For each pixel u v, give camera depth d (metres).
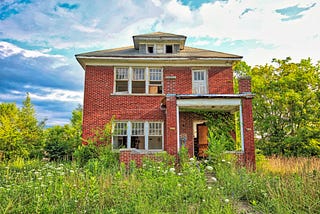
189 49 18.34
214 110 15.32
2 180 7.89
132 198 5.21
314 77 20.08
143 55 15.67
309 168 9.54
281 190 6.13
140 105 15.51
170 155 11.76
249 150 11.95
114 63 15.88
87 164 11.51
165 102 13.63
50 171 8.52
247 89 12.67
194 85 15.93
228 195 6.59
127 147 15.11
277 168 11.62
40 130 19.05
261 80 22.09
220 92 15.66
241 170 8.26
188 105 12.65
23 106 24.80
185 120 15.35
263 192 6.30
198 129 17.33
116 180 6.74
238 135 15.08
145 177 6.82
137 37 16.72
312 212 5.18
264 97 21.78
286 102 19.84
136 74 16.16
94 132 14.97
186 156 11.50
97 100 15.38
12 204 5.07
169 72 15.92
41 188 6.21
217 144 10.99
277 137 20.11
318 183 6.48
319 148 17.48
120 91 15.95
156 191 5.99
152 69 16.17
